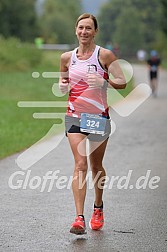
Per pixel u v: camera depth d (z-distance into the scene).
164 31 127.62
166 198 15.88
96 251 11.69
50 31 191.12
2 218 13.77
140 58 156.62
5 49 73.62
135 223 13.59
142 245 12.11
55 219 13.72
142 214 14.31
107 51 12.72
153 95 51.16
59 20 194.25
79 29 12.67
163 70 109.06
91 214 14.23
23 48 78.19
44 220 13.64
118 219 13.88
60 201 15.31
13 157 21.03
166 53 144.00
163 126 30.48
